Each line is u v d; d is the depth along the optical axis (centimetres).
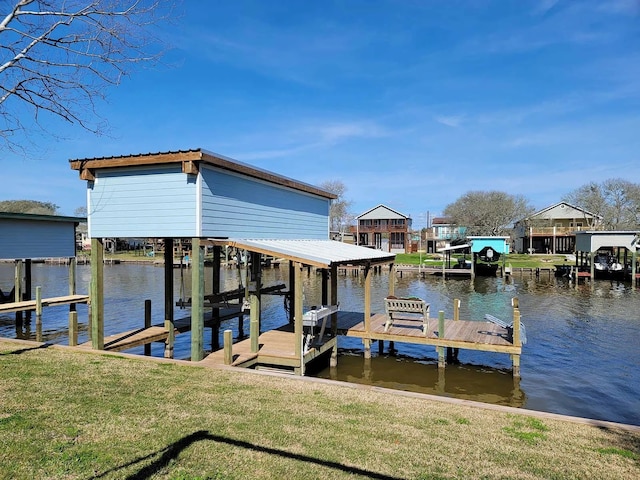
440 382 1011
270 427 493
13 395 567
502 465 419
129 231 945
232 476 382
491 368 1108
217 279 1398
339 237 6388
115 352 885
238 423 502
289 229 1325
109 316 1778
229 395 606
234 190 1021
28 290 1962
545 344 1338
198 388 634
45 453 409
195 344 887
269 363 938
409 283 3269
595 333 1488
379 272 4066
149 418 507
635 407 851
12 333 1528
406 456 432
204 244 909
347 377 1051
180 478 375
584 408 848
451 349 1197
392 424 516
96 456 407
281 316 1842
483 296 2502
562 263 4275
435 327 1212
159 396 590
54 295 2464
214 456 418
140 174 938
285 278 3672
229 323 1658
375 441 466
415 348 1307
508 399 900
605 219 5609
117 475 374
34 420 486
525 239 6091
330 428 496
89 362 764
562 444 469
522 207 6222
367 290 1166
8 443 426
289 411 548
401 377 1050
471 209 5938
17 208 6625
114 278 3469
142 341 1042
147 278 3459
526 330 1535
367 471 399
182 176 902
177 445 437
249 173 1052
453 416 552
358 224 6388
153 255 6072
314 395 620
